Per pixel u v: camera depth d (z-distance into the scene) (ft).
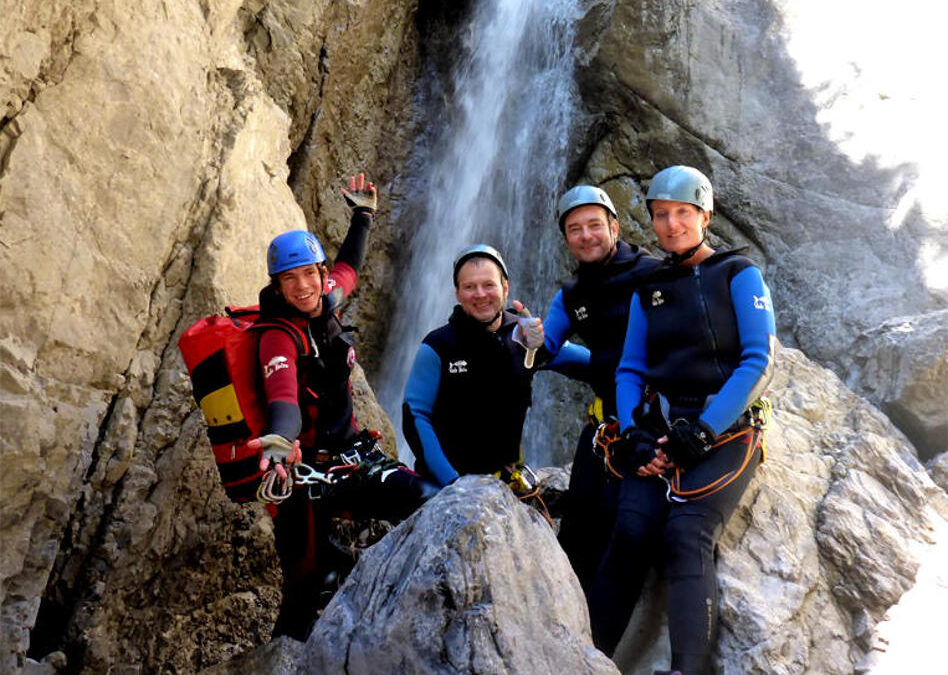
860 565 12.26
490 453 12.33
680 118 23.66
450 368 12.23
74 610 13.30
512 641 9.27
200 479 14.39
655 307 12.01
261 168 16.62
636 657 12.00
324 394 11.57
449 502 9.89
